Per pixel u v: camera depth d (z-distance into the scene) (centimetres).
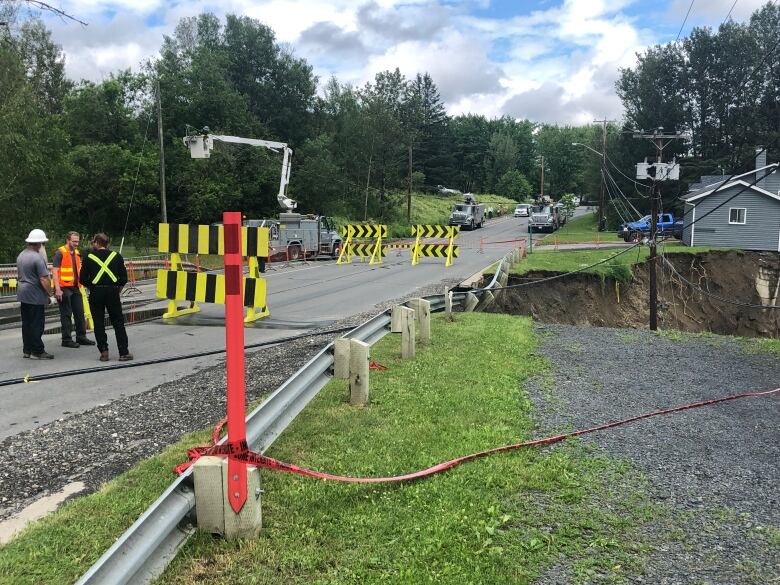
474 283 1862
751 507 403
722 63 5866
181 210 4941
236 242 317
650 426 571
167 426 551
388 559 321
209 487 326
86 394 684
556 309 2300
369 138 6656
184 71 5794
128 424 557
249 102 6762
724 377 799
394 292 1695
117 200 4622
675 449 512
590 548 343
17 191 2942
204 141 1644
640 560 333
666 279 2930
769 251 3509
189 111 5550
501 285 1945
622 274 2567
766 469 472
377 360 777
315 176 5894
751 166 5534
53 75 5762
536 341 991
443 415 559
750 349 995
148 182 4534
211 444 468
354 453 459
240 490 327
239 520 329
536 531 359
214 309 1359
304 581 299
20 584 292
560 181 13212
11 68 3095
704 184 4281
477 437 505
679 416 609
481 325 1077
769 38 5756
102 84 5203
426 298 1164
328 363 566
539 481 427
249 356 851
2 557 316
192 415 579
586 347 971
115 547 261
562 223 6488
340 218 6084
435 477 423
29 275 860
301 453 458
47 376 734
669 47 6019
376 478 401
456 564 318
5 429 560
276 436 432
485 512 375
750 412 634
